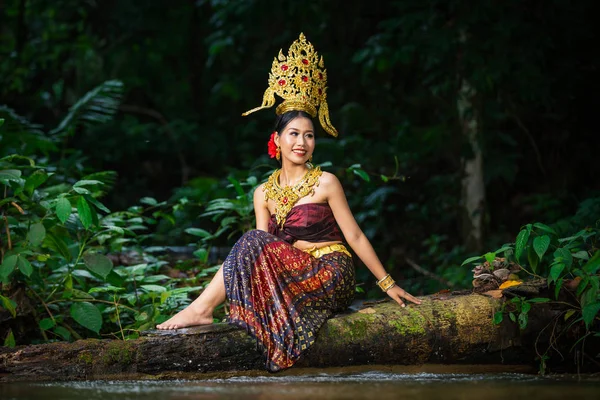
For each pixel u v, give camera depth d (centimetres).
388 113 1139
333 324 443
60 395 365
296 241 468
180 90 1367
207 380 421
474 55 956
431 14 1001
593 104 1094
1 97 1320
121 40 1352
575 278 471
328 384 403
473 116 980
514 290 460
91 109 1033
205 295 449
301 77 475
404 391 376
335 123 1168
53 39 1321
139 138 1260
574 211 1038
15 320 505
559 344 466
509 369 470
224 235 1001
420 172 1093
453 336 453
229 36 1188
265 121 1303
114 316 558
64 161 927
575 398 353
